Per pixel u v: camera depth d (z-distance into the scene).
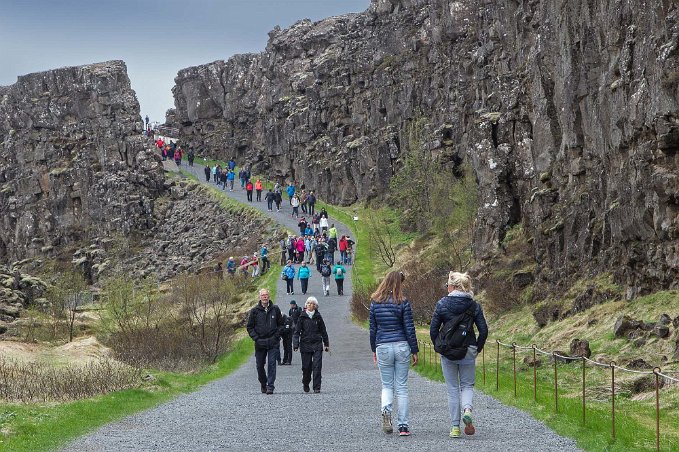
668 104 35.69
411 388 31.94
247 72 141.75
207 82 145.25
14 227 136.88
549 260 48.75
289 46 127.38
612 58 42.62
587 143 46.88
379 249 76.31
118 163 127.88
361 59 108.31
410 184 84.56
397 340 20.36
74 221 130.62
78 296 73.31
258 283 74.62
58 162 132.62
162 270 108.06
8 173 138.38
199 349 50.34
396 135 98.75
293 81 123.88
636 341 32.97
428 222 79.31
